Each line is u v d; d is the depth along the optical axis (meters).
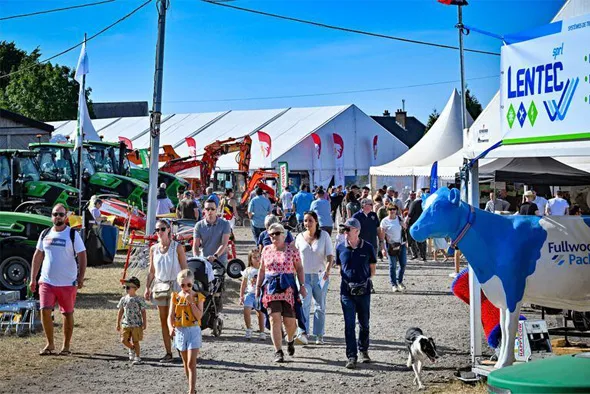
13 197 24.23
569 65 7.93
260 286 10.90
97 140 30.62
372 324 13.34
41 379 9.62
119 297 15.60
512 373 6.13
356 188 25.83
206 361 10.66
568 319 12.20
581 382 5.79
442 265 22.14
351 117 50.22
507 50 8.75
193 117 59.09
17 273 15.40
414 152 27.56
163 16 19.36
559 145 8.05
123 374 9.91
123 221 22.80
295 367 10.30
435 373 9.87
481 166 17.05
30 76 74.81
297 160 47.31
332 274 20.38
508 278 8.59
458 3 16.94
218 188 40.88
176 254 10.56
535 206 17.50
